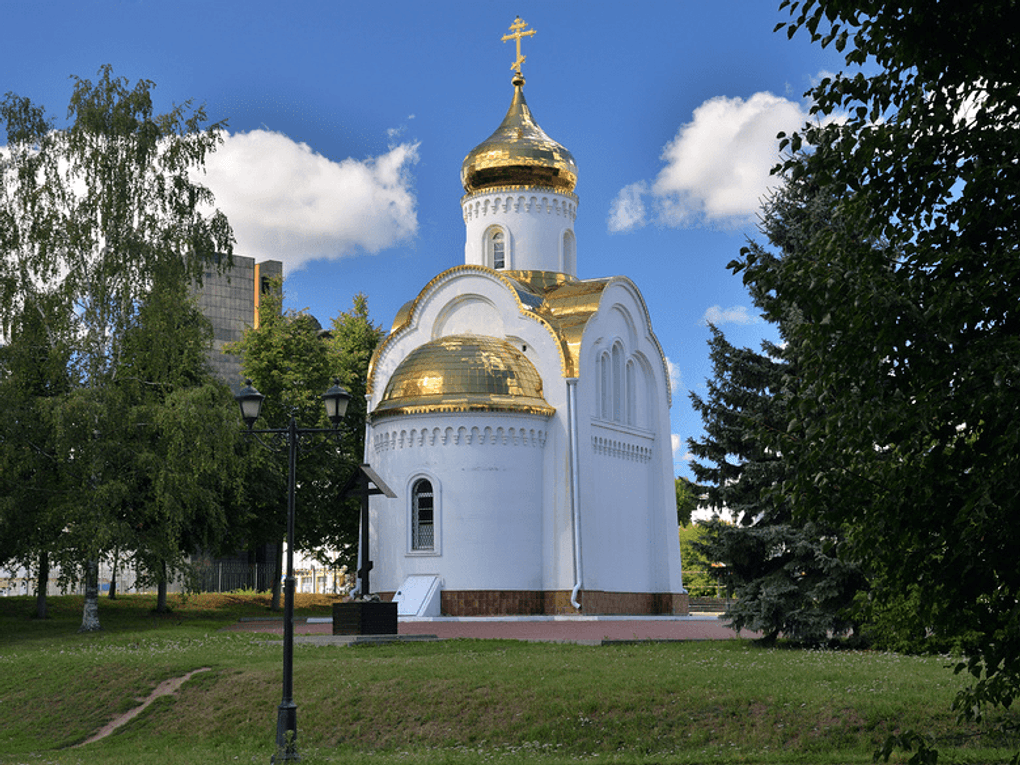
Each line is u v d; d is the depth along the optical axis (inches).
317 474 1915.6
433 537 1560.0
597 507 1667.1
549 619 1505.9
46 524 1305.4
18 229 1397.6
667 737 689.0
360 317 2274.9
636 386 1841.8
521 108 1950.1
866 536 384.8
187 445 1338.6
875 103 386.3
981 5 344.5
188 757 703.1
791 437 401.1
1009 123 368.8
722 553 1099.9
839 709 683.4
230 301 3243.1
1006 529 347.3
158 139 1456.7
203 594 2068.2
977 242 369.4
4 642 1270.9
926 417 350.0
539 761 640.4
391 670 860.6
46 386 1481.3
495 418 1573.6
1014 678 376.2
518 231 1865.2
